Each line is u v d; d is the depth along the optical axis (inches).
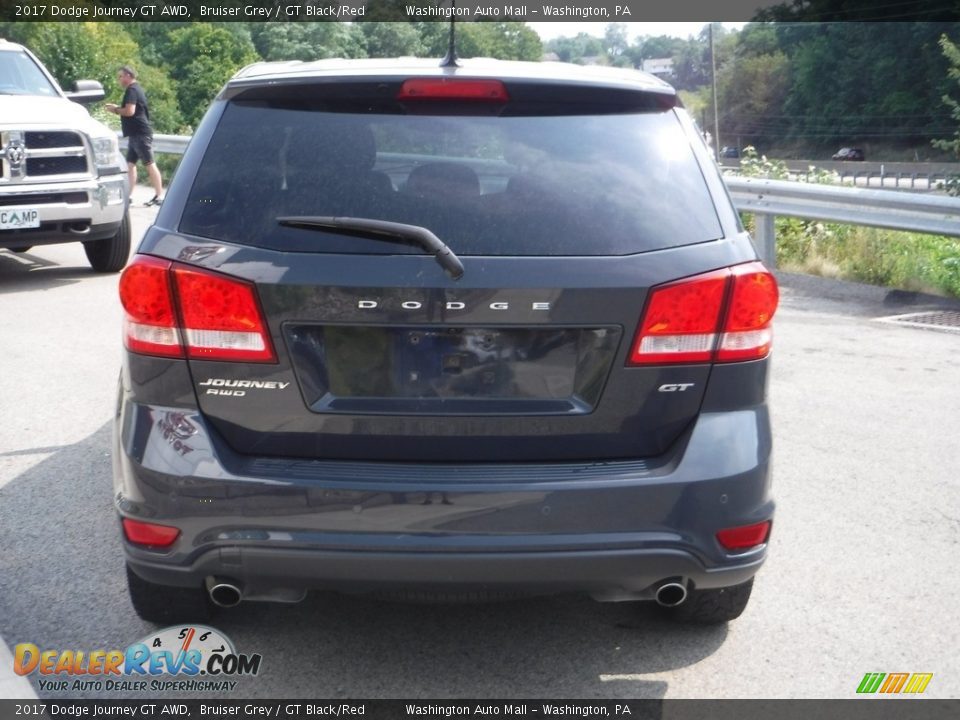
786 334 317.7
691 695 125.6
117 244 406.3
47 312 336.5
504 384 113.3
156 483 112.7
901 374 271.1
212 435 113.9
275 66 132.5
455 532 110.3
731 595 135.0
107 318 328.5
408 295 110.3
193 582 115.5
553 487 110.7
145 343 114.1
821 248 443.8
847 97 3764.8
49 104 385.7
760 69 4146.2
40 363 273.7
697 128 128.0
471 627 141.6
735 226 119.4
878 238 425.4
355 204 114.4
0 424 224.1
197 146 121.2
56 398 243.1
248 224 114.0
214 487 111.3
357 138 119.4
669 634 140.1
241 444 114.6
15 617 140.8
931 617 145.1
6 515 175.3
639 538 112.2
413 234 110.9
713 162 124.6
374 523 110.3
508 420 113.1
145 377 115.0
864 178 2573.8
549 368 113.4
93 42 1620.3
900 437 221.8
